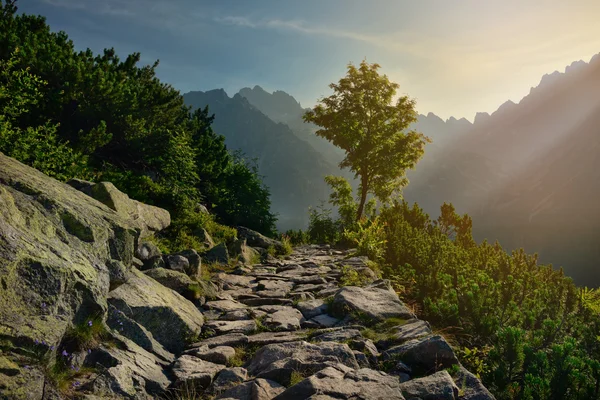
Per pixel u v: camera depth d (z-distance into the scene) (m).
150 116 24.66
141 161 24.55
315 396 4.22
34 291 4.22
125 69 27.86
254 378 5.33
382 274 13.91
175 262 10.38
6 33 17.34
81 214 6.07
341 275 12.59
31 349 3.78
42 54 18.59
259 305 9.45
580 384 5.91
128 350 5.36
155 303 6.68
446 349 5.67
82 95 19.62
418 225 23.31
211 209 33.44
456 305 8.66
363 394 4.36
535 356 6.24
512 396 5.88
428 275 11.48
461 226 22.08
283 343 6.18
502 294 9.57
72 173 13.37
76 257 5.25
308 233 35.59
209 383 5.32
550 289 11.33
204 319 7.92
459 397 4.73
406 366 5.62
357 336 6.66
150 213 12.80
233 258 15.67
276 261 16.75
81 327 4.85
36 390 3.52
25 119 17.08
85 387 4.22
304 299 9.65
